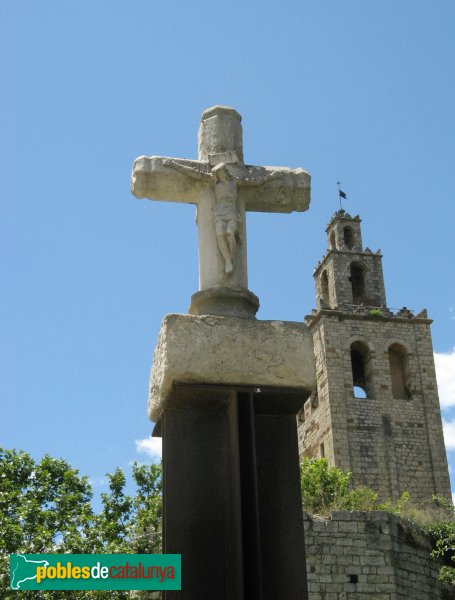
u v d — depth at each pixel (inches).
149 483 1011.3
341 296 2397.9
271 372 250.5
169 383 245.3
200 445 248.2
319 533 895.7
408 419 2196.1
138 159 287.1
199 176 283.9
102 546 810.8
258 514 232.7
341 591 872.9
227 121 300.4
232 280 273.1
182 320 251.1
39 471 944.9
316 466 1338.6
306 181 294.0
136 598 783.1
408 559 916.0
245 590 223.1
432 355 2303.2
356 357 2373.3
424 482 2116.1
